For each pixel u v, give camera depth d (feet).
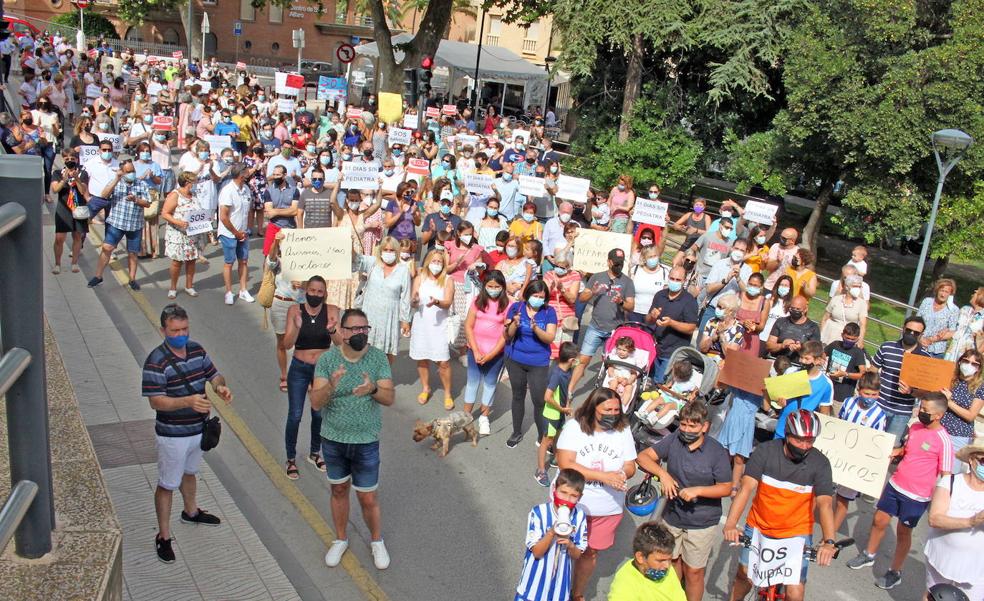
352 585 21.61
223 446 28.22
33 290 8.18
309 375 25.90
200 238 48.49
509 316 29.60
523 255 36.81
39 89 83.30
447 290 32.42
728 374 28.02
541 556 18.06
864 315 38.09
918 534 28.43
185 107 80.07
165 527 20.86
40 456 8.91
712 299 40.01
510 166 53.93
